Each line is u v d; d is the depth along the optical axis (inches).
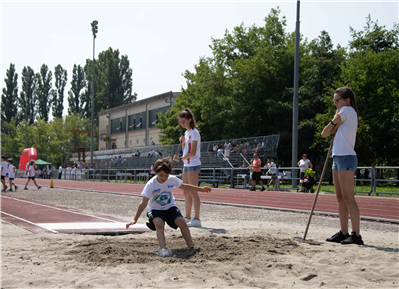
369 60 885.8
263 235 217.6
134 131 1929.1
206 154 924.6
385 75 893.2
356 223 192.7
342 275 132.2
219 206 427.8
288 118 1050.1
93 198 533.3
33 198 530.9
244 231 235.0
